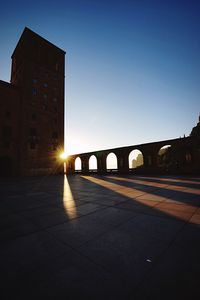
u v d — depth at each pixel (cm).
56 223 437
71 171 3581
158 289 190
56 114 3484
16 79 3450
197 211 508
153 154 2272
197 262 242
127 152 2562
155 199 697
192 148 1967
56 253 281
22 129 2888
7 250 295
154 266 236
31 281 211
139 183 1301
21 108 2953
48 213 535
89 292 189
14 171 2764
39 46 3359
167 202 638
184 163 2005
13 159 2775
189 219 438
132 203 641
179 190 908
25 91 3022
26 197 838
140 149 2406
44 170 3102
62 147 3491
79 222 440
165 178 1645
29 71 3130
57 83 3603
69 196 839
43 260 260
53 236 354
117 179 1753
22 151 2841
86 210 559
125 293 186
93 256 268
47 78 3428
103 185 1265
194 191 865
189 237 329
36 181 1816
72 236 350
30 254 279
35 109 3136
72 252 283
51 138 3322
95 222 436
